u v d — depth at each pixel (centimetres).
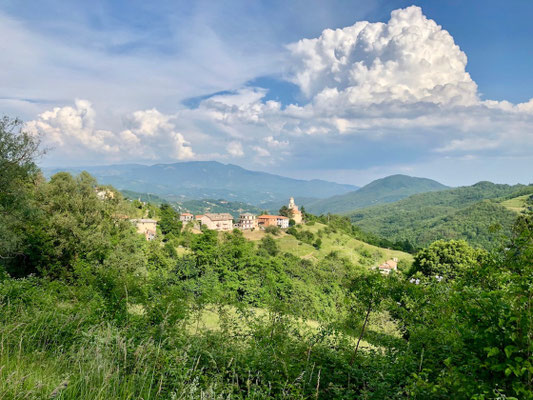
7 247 2348
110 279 819
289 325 762
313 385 498
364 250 11412
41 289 926
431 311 580
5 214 2406
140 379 389
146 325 668
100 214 3712
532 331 284
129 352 460
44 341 536
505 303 317
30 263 2920
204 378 429
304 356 603
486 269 446
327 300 3122
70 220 3039
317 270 5231
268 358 568
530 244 390
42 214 2709
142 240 4872
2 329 493
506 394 294
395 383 484
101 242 3241
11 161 2316
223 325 720
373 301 652
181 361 464
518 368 270
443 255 2916
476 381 312
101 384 356
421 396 377
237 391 455
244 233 12900
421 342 548
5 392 303
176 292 755
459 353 390
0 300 710
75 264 2361
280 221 15450
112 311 712
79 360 423
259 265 3734
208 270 3394
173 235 9744
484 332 312
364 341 727
